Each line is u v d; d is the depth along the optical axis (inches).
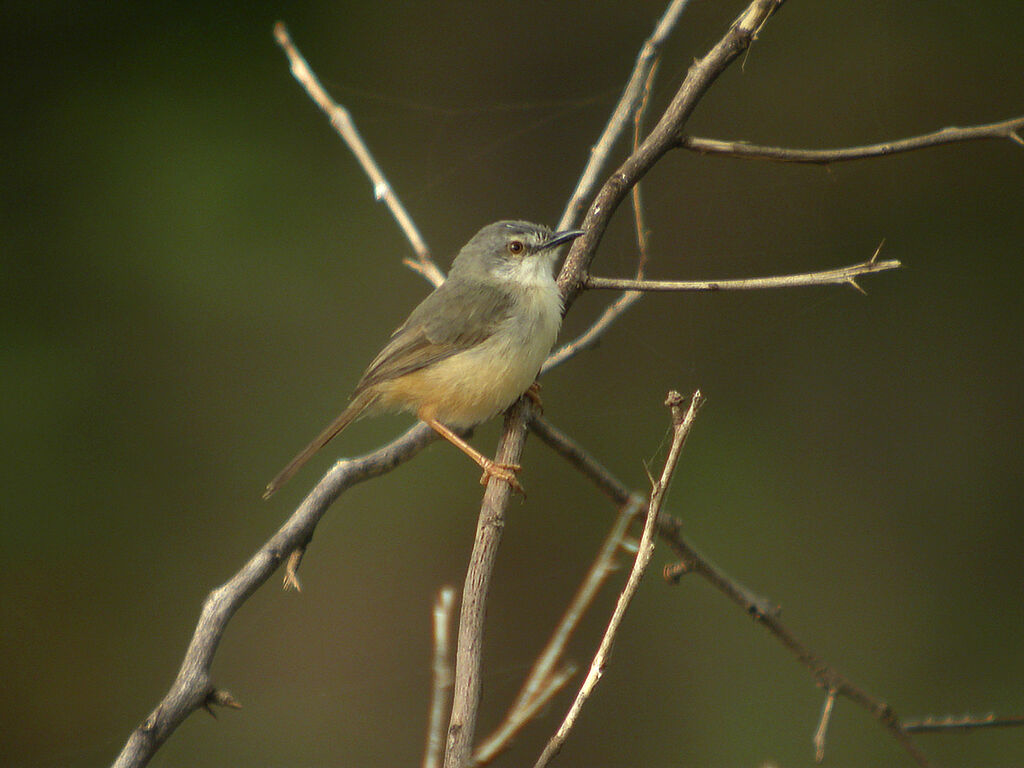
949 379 522.9
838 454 507.2
